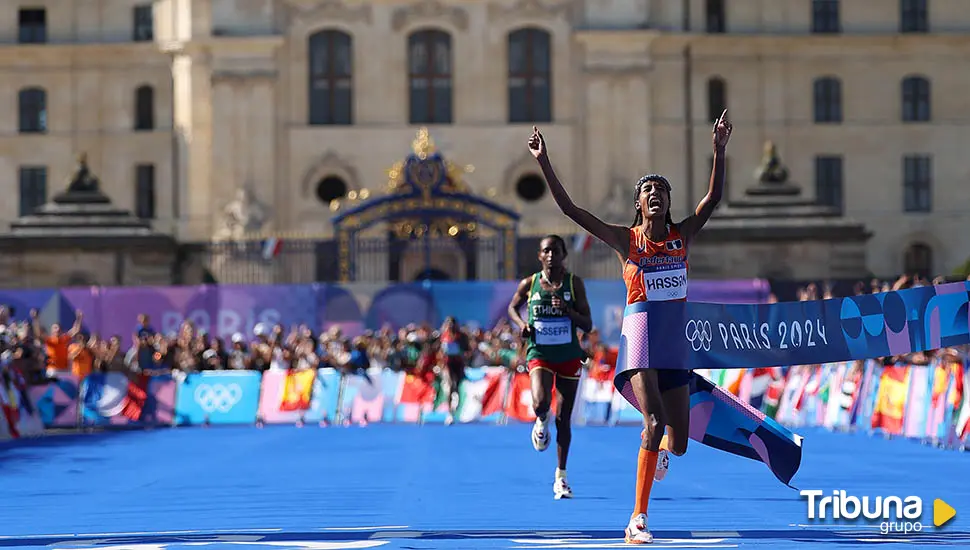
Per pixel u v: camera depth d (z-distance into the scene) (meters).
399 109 113.00
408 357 65.25
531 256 94.38
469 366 65.69
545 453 41.31
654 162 115.69
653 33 111.44
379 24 113.12
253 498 28.44
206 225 113.38
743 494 28.09
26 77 119.25
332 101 113.12
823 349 22.45
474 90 113.12
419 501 27.34
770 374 55.38
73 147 119.12
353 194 93.19
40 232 103.19
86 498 29.27
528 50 113.38
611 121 111.94
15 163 119.31
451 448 43.78
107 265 103.25
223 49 111.19
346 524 23.50
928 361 46.19
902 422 46.28
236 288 74.19
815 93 118.69
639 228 20.56
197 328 74.25
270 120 111.19
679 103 116.00
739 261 101.94
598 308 73.12
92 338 64.19
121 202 118.38
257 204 110.44
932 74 119.25
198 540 21.45
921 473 33.03
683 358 20.20
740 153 117.31
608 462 37.53
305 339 63.16
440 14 113.12
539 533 21.75
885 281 73.88
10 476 35.44
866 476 32.19
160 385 60.03
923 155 119.44
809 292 65.50
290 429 56.62
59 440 51.00
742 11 117.50
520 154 112.81
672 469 34.03
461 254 108.19
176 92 115.69
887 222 119.00
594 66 111.88
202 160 113.56
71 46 118.25
